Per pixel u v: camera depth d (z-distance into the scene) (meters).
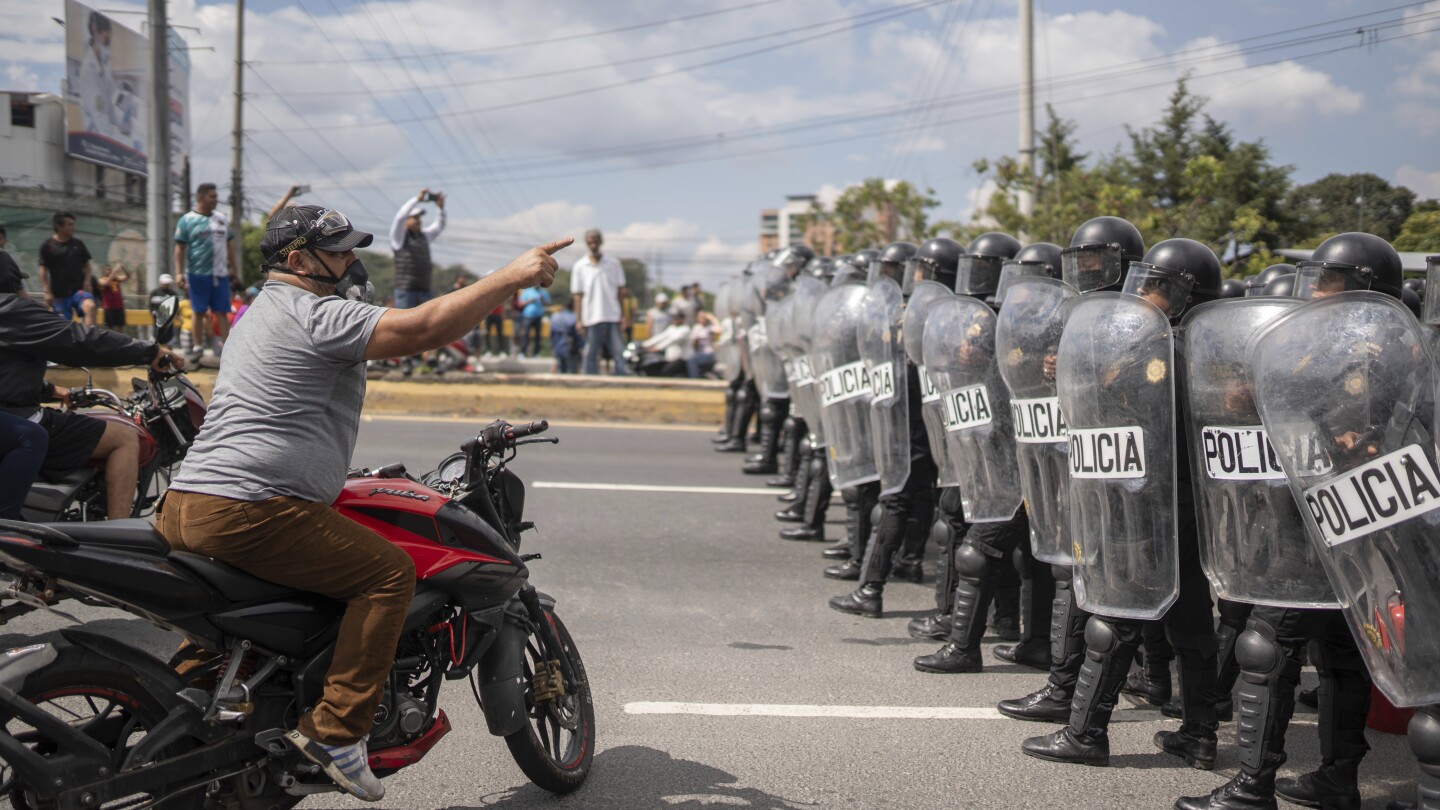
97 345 5.12
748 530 8.11
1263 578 3.59
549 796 3.87
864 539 6.66
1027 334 4.43
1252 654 3.71
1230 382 3.58
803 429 9.32
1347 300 3.14
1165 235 13.95
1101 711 4.25
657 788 3.96
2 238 11.03
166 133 15.21
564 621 5.93
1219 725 4.76
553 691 3.89
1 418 4.87
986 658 5.56
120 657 2.97
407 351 2.99
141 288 20.97
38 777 2.78
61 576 2.82
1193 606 4.19
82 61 22.69
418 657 3.46
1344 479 3.13
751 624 5.98
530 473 10.00
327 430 3.08
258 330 3.07
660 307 19.22
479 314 2.94
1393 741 4.59
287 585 3.11
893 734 4.53
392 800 3.81
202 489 2.99
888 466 5.98
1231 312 3.60
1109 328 3.85
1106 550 3.96
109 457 5.35
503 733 3.70
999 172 21.84
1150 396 3.81
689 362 17.47
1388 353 3.07
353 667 3.12
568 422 13.49
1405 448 3.05
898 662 5.44
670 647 5.57
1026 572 5.43
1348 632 3.83
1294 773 4.29
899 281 6.41
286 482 3.01
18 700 2.77
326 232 3.12
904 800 3.92
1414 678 3.09
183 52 27.91
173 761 2.96
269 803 3.20
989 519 5.09
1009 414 5.02
